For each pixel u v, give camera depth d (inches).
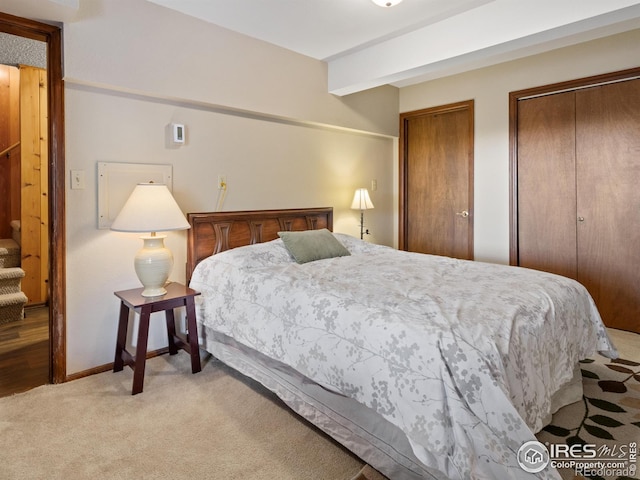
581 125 128.1
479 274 90.5
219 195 119.8
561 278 87.5
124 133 100.2
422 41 112.8
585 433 71.8
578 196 130.3
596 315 85.2
